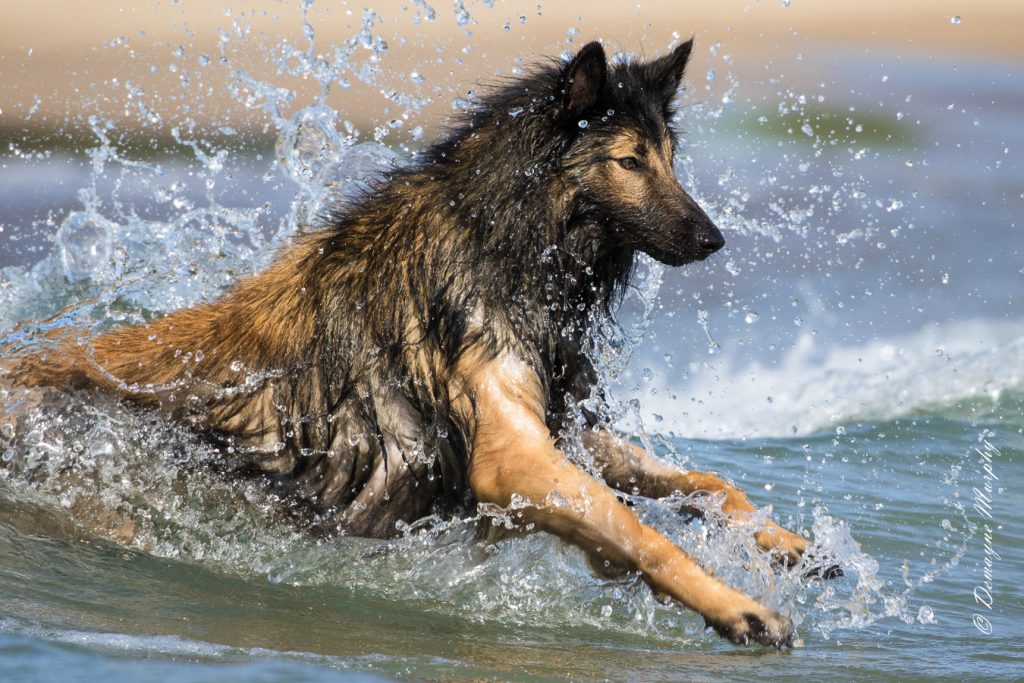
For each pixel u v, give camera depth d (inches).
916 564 438.9
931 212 1085.1
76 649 296.8
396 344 397.7
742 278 924.0
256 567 395.9
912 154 1251.8
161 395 420.5
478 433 382.3
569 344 415.2
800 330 830.5
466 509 408.2
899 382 713.0
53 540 396.8
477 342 387.2
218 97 1202.0
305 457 409.4
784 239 998.4
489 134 404.5
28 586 352.5
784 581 382.6
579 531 360.2
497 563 399.2
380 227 409.4
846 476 547.8
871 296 884.6
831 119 1333.7
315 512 410.9
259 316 417.1
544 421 394.0
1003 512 500.7
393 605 373.7
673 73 426.6
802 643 354.9
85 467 417.7
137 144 1089.4
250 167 1031.0
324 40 1353.3
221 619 341.1
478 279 390.0
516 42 1347.2
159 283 518.0
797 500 505.4
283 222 553.9
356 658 309.6
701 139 1234.6
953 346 786.8
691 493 412.2
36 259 833.5
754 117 1321.4
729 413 682.8
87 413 422.9
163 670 284.5
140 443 418.9
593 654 335.0
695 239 394.0
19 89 1218.0
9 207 930.1
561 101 393.4
